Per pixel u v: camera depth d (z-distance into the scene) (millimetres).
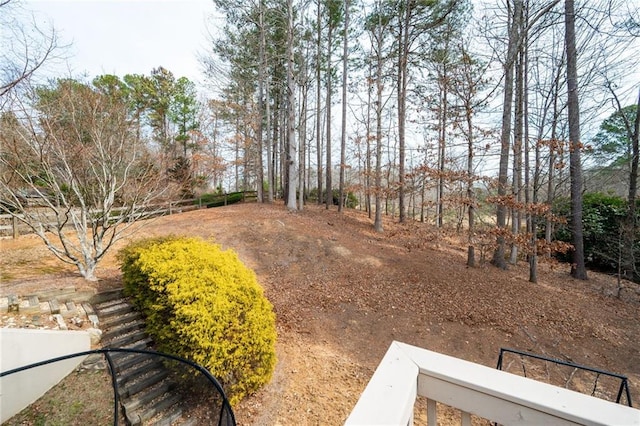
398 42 11562
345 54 12375
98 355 3523
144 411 2988
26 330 3080
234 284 3662
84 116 5352
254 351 3400
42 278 4812
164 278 3564
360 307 5887
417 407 3254
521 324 5316
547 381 4168
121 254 4859
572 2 6820
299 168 16734
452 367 1034
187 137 19109
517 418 892
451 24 10039
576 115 7285
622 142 8078
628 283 7691
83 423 2904
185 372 3166
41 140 4555
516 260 8789
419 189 8805
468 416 980
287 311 5680
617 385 4098
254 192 18625
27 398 3035
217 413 3078
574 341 4945
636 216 7375
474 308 5758
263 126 16828
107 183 5453
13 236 7531
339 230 10312
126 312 4340
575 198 7867
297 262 7691
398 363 1082
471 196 6629
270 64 14367
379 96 10648
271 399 3557
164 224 9578
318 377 4055
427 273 7215
